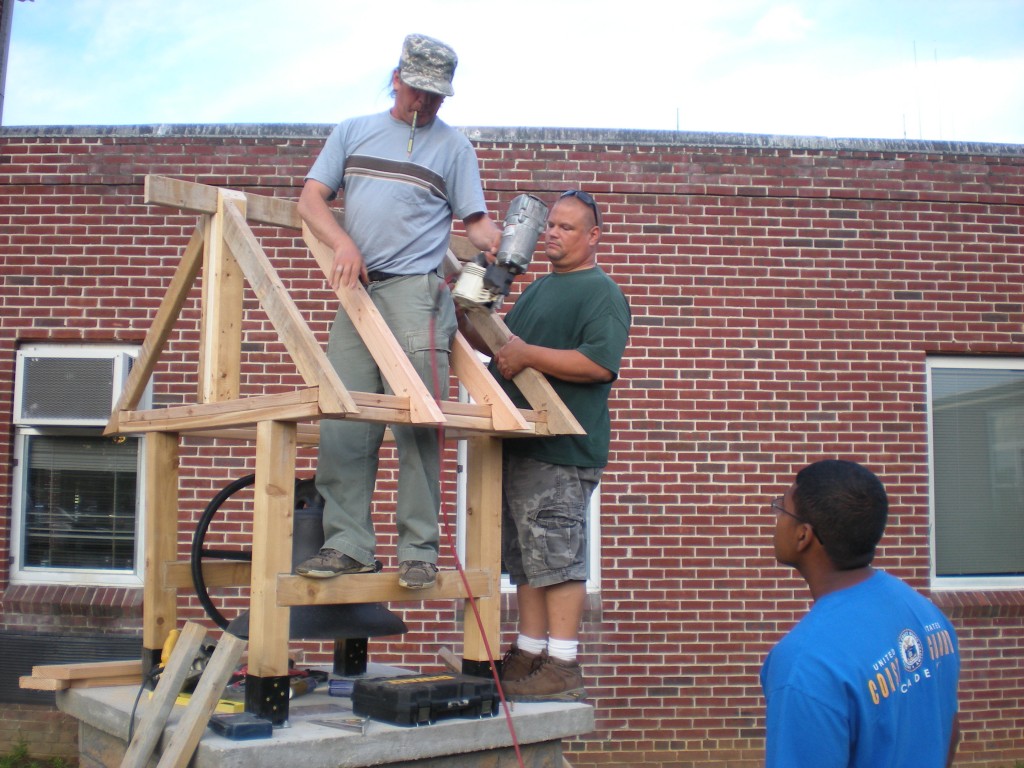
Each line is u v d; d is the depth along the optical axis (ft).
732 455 22.67
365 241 10.71
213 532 21.76
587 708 10.89
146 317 22.36
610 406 22.59
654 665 22.13
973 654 23.11
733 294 23.03
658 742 22.00
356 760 9.12
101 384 22.48
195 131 22.66
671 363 22.74
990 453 24.02
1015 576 23.89
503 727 10.16
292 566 10.65
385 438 21.84
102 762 10.75
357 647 13.12
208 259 11.02
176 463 12.03
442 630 21.63
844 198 23.49
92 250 22.50
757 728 22.16
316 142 22.68
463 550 21.72
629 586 22.24
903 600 8.17
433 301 10.62
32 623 21.90
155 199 10.43
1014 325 23.75
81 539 22.68
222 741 8.75
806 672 7.55
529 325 12.14
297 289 22.39
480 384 10.73
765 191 23.27
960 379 24.08
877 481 8.43
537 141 22.88
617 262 22.85
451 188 11.02
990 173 23.90
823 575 8.42
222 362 10.77
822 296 23.26
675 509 22.45
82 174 22.63
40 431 22.76
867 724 7.48
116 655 21.71
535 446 11.45
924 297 23.54
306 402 9.21
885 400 23.24
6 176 22.63
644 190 23.03
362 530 10.08
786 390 22.97
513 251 10.75
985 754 22.90
